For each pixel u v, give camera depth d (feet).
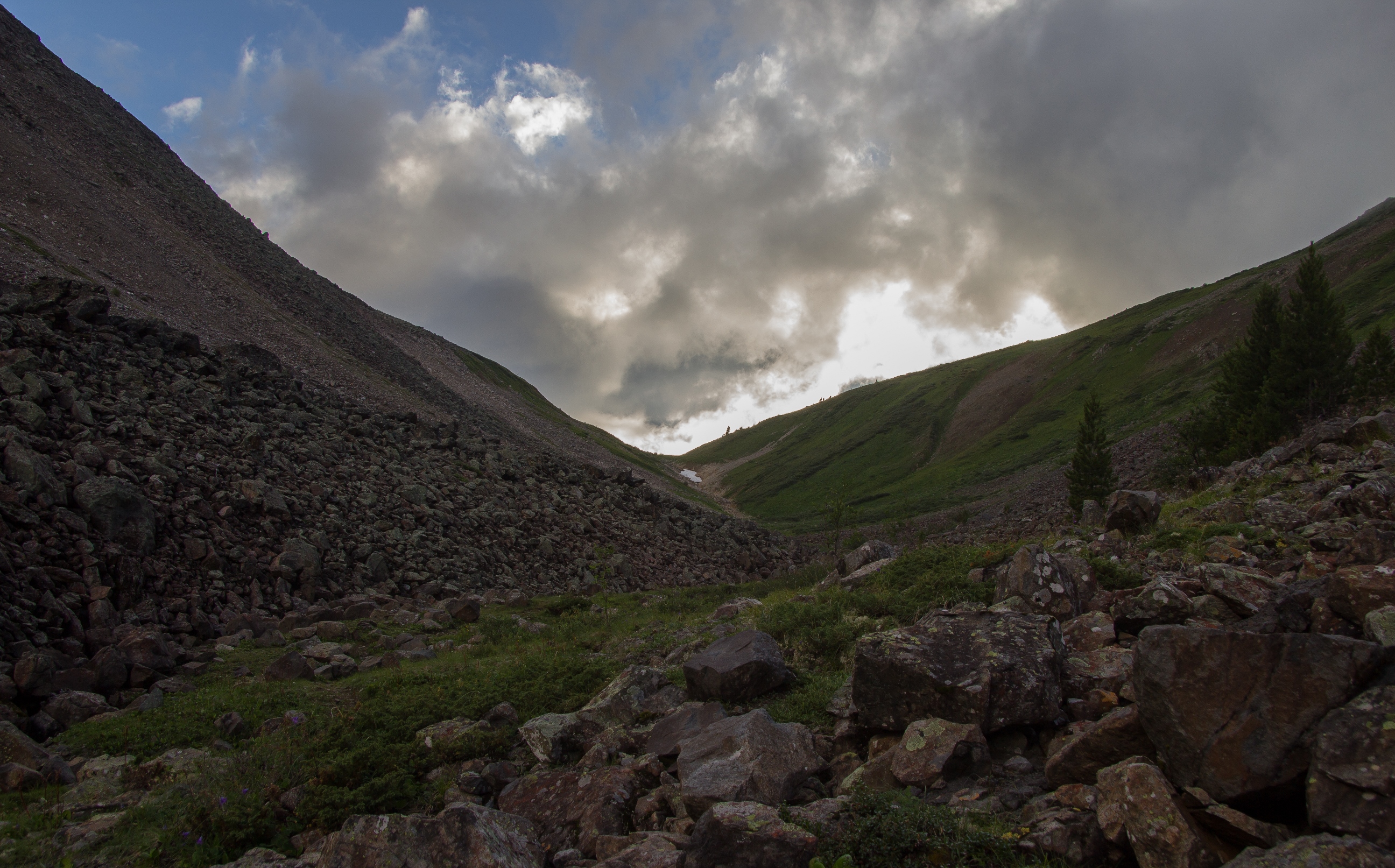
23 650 49.39
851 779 24.94
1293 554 39.99
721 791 23.21
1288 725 17.13
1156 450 246.68
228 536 76.74
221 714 44.75
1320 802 15.47
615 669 49.32
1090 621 32.24
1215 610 29.89
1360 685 16.87
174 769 35.47
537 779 28.78
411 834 20.98
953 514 306.96
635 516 170.91
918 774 23.49
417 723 39.14
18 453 63.52
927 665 26.48
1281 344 143.84
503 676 48.14
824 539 300.61
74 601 56.65
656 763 28.25
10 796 32.27
